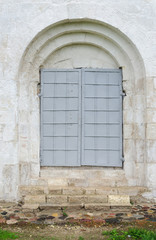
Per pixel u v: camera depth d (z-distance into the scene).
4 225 4.38
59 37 5.80
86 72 5.91
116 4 5.50
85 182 5.71
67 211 4.99
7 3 5.49
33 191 5.49
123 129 5.87
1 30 5.48
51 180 5.72
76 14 5.47
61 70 5.91
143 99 5.68
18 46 5.47
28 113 5.72
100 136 5.88
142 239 3.78
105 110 5.90
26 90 5.68
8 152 5.46
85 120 5.89
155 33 5.52
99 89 5.91
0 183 5.44
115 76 5.91
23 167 5.65
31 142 5.80
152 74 5.50
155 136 5.51
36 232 4.14
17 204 5.34
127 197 5.27
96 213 4.91
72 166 5.91
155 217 4.70
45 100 5.90
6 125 5.47
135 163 5.73
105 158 5.88
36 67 5.80
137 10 5.52
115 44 5.80
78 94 5.89
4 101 5.48
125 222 4.48
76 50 5.95
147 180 5.52
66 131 5.89
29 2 5.48
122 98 5.91
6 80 5.47
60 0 5.48
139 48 5.50
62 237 3.98
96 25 5.66
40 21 5.47
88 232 4.15
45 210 5.03
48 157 5.89
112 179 5.78
